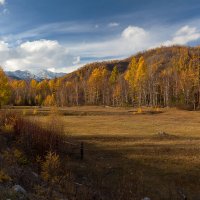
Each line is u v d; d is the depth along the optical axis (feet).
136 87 358.64
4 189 34.71
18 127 73.15
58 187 47.01
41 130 73.72
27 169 49.96
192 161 79.56
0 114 79.30
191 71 353.92
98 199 48.65
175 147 96.68
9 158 50.49
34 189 40.40
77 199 45.21
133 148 95.66
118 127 151.84
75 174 63.93
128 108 298.76
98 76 453.58
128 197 54.19
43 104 417.69
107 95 422.82
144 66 355.36
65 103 432.66
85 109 275.80
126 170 71.92
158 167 75.00
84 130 138.31
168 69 522.47
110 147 97.14
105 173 68.69
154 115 228.84
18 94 465.88
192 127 153.69
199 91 320.70
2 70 216.13
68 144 86.79
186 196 58.03
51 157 59.77
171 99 360.89
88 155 84.28
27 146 66.18
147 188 60.59
